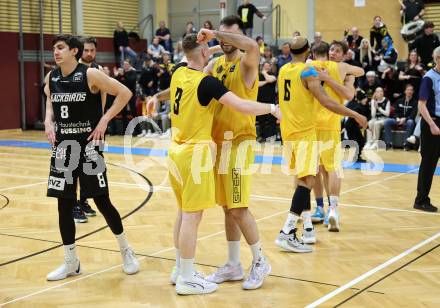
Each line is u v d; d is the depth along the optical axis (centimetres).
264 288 465
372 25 1702
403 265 521
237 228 484
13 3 1819
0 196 865
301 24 1825
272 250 573
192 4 2111
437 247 580
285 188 911
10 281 488
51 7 1911
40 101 1914
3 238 629
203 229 654
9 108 1825
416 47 1411
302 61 575
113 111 484
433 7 1605
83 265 530
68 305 433
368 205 784
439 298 437
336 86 600
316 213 686
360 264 525
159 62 1702
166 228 665
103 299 445
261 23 1919
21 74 1852
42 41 1873
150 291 462
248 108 423
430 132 731
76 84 477
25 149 1417
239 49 465
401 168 1105
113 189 911
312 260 539
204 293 454
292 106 566
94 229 661
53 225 690
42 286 475
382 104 1371
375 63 1459
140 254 564
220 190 468
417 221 692
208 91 431
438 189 895
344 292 452
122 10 2119
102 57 2030
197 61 453
